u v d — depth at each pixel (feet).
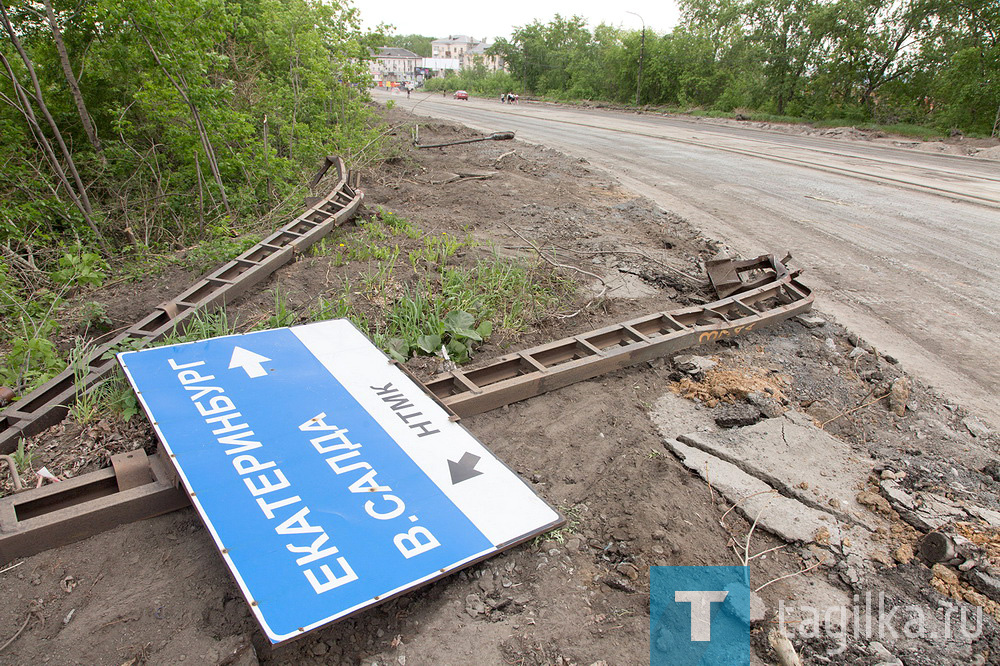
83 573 9.08
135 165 31.27
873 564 10.43
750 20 157.69
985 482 12.71
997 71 108.06
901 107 133.69
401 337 16.07
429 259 21.83
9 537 8.93
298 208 29.12
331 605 7.97
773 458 12.87
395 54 460.55
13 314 18.48
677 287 22.47
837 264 26.94
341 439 10.80
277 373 12.34
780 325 19.95
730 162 56.44
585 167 48.21
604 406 14.35
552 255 24.63
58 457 11.52
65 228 26.86
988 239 31.96
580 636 8.73
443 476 10.34
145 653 8.02
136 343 14.73
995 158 78.43
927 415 15.24
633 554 10.18
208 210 30.73
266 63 42.24
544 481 11.84
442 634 8.65
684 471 12.42
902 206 39.17
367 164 40.50
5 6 27.22
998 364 18.40
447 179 39.60
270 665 8.13
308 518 9.12
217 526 8.76
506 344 16.92
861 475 12.65
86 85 31.24
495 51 284.20
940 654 8.86
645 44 184.75
